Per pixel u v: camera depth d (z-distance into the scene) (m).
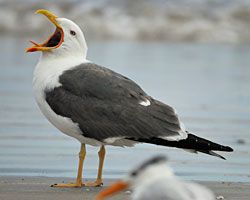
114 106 11.57
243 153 15.26
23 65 33.38
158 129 11.48
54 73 11.87
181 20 57.06
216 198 10.86
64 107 11.65
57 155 14.53
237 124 19.16
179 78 30.03
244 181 12.44
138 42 52.12
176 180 7.17
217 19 57.50
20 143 15.71
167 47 48.50
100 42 50.16
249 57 42.56
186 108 21.89
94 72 11.86
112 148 15.62
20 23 55.53
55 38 12.27
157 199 7.03
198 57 41.50
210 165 13.95
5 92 24.39
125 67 33.16
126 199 10.54
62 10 57.16
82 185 11.72
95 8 57.69
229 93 25.89
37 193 10.97
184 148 11.46
